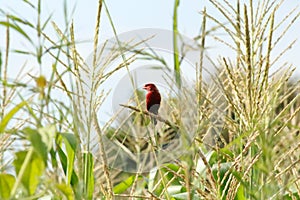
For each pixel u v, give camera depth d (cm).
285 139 804
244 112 865
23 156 619
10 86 656
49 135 587
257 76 845
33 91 662
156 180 1114
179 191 1105
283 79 834
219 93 961
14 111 619
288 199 1029
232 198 900
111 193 826
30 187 621
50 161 783
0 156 827
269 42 824
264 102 869
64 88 761
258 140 869
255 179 866
